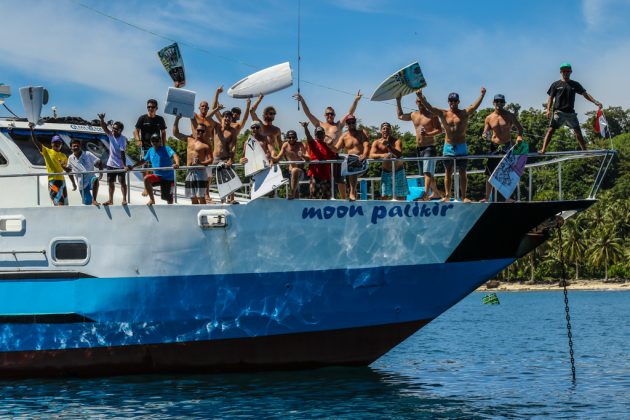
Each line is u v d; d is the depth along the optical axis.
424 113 15.59
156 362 15.12
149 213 14.80
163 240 14.77
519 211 14.90
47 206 15.01
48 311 14.91
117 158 15.35
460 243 14.98
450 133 15.12
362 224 14.88
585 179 99.00
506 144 15.19
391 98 15.50
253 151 14.84
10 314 15.03
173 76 15.79
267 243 14.79
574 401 14.63
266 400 13.71
